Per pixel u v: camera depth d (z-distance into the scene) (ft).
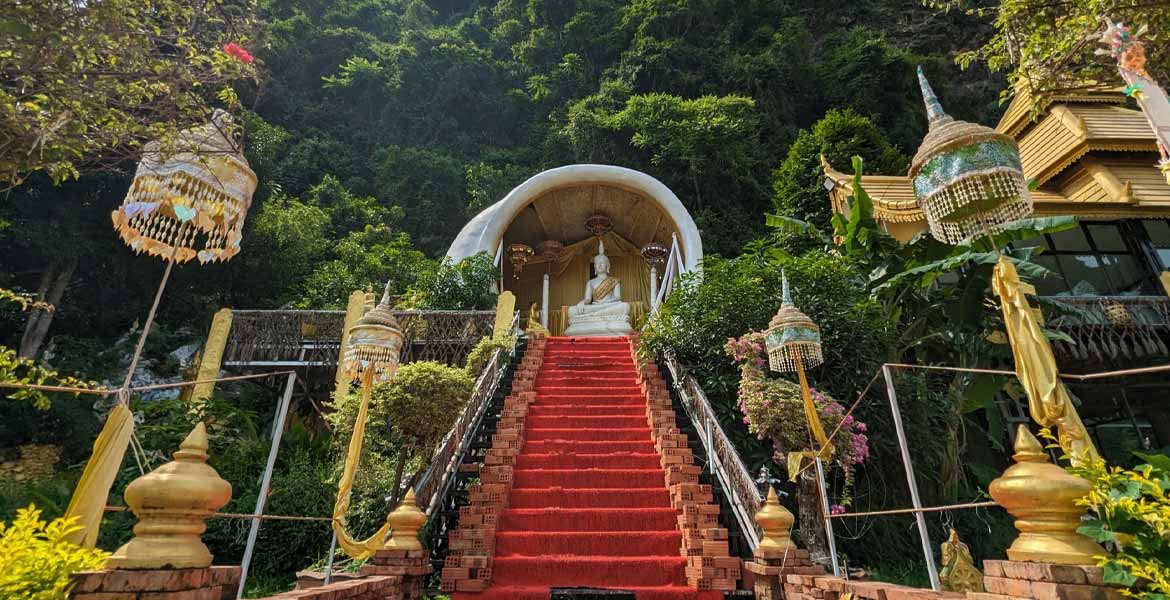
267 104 85.61
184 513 7.38
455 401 20.81
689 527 17.85
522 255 52.21
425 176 80.43
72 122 13.33
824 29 112.68
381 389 20.45
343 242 60.95
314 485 21.49
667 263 51.93
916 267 27.63
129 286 46.65
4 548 6.54
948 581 14.66
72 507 8.43
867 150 57.62
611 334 46.19
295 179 76.38
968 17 110.52
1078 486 6.77
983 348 26.32
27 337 40.70
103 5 13.39
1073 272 34.22
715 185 77.51
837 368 24.93
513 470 21.65
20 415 33.73
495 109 98.27
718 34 101.71
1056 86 19.88
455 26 125.90
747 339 21.84
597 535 18.07
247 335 33.73
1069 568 6.45
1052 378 7.60
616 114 80.33
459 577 16.12
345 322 34.01
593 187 51.34
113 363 40.88
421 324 35.27
